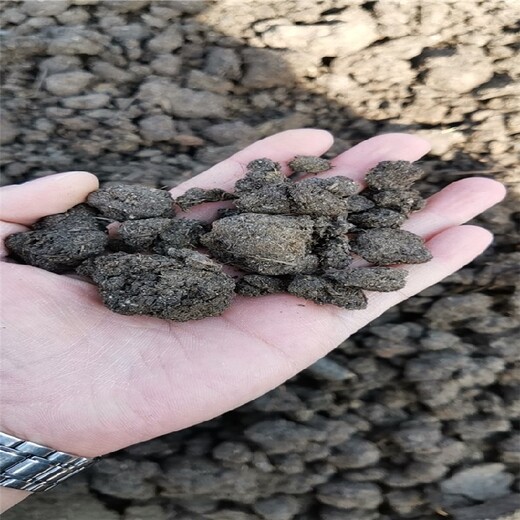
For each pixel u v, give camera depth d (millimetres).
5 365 158
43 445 156
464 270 206
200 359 162
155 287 166
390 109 235
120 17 257
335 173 206
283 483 181
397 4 245
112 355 162
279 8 253
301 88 244
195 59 250
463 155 224
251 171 196
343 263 178
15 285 168
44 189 181
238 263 181
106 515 179
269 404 191
